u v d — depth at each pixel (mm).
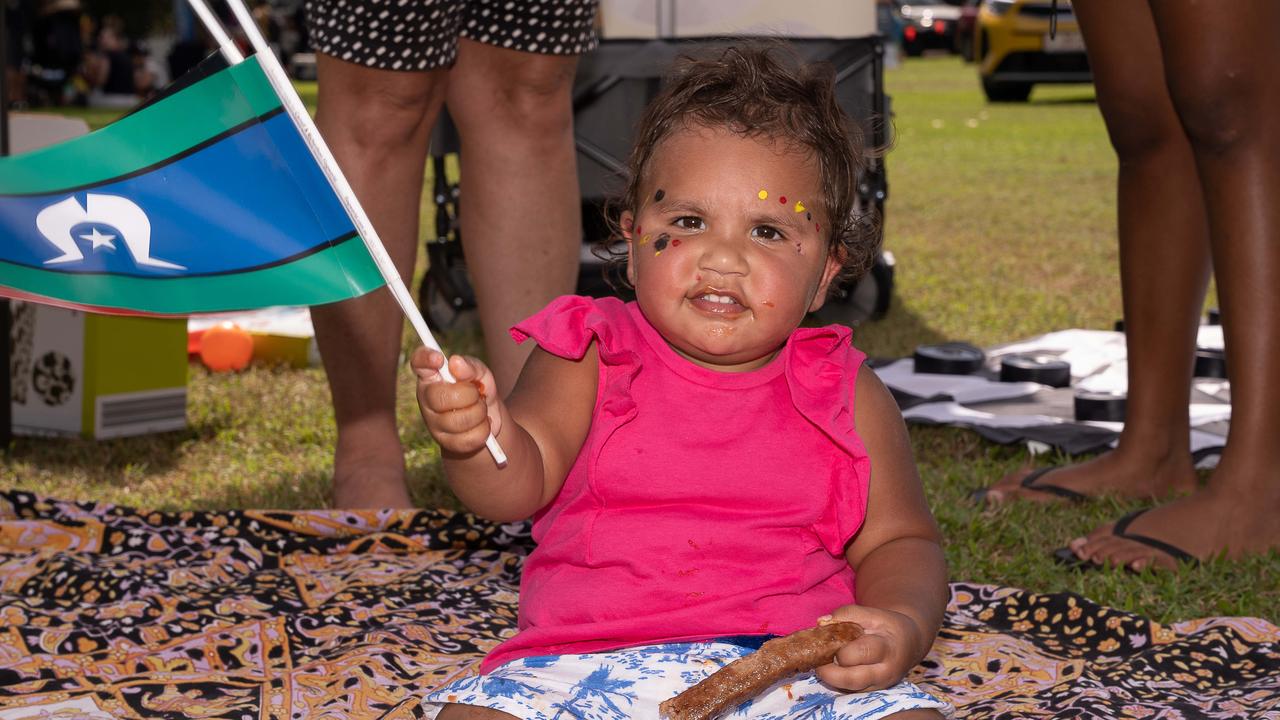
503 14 3439
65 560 3115
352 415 3658
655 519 1995
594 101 5887
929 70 30500
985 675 2613
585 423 2074
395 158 3391
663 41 5918
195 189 1941
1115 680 2549
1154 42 3467
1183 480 3812
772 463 2012
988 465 4273
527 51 3471
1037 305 7316
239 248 1945
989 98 21625
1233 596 3068
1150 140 3609
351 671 2541
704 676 1868
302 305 1951
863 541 2133
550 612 1993
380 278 1938
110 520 3385
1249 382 3283
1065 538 3496
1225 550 3221
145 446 4660
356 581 3102
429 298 6410
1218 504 3297
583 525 2012
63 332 4754
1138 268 3738
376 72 3248
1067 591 3115
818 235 2066
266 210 1941
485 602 2998
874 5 6535
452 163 11930
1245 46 3072
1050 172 13617
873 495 2129
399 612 2887
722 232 2004
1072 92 24078
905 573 2025
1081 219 10648
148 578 3064
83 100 21359
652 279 2004
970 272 8359
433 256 6324
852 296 6816
